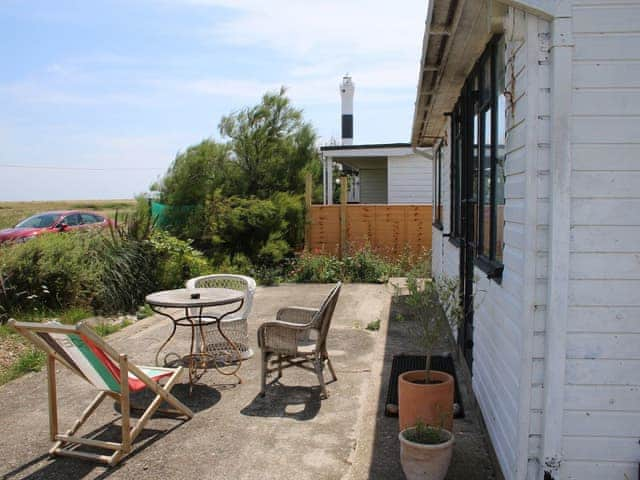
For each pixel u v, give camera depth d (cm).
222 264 1248
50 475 363
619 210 264
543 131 267
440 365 552
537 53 265
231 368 584
